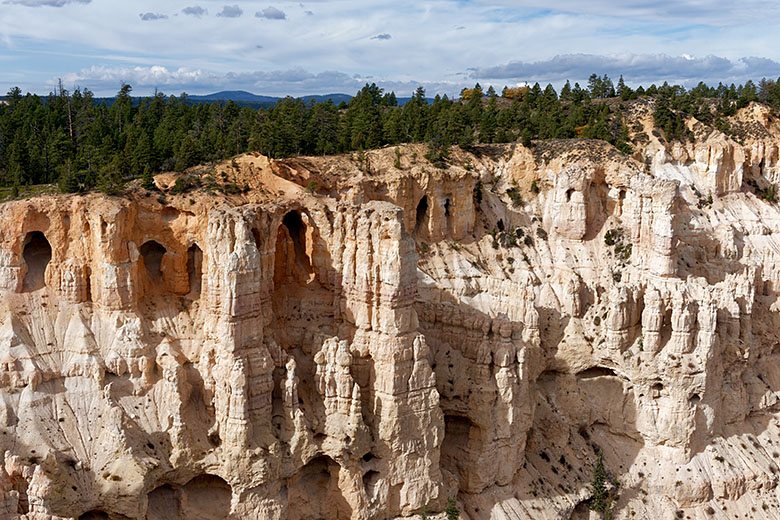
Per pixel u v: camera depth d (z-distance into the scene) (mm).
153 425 68375
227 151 103750
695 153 138625
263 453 66688
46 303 73062
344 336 74375
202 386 71312
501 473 80750
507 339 79750
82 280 73312
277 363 71438
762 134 155250
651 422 92562
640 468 92062
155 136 121312
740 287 101312
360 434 69438
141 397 70188
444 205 109062
